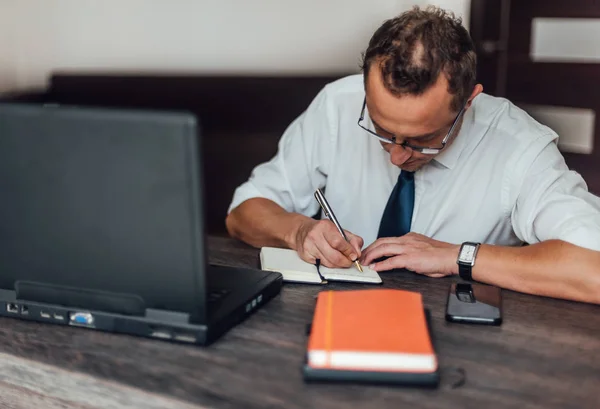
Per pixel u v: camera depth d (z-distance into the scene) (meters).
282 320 1.30
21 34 2.99
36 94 2.99
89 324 1.24
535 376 1.09
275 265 1.55
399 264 1.57
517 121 1.88
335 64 3.88
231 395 1.03
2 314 1.30
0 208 1.19
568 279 1.42
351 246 1.57
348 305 1.20
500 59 4.10
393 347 1.06
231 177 3.35
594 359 1.15
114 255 1.16
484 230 1.90
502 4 4.03
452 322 1.29
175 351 1.17
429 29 1.44
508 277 1.48
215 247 1.82
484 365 1.12
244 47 3.63
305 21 3.75
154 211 1.10
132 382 1.08
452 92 1.46
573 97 3.95
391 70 1.43
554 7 3.94
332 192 2.07
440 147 1.56
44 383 1.16
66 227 1.16
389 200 1.90
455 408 0.99
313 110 2.11
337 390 1.04
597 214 1.55
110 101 3.15
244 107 3.34
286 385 1.06
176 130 1.04
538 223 1.67
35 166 1.13
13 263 1.24
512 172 1.82
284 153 2.10
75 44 3.17
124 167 1.08
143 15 3.32
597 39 3.86
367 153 2.01
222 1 3.51
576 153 3.95
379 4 3.88
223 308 1.25
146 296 1.18
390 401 1.01
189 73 3.37
